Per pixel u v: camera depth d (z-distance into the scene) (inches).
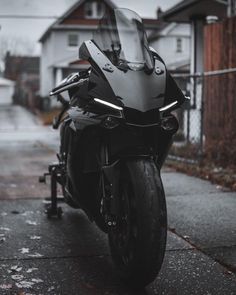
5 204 244.8
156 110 137.8
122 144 139.3
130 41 151.3
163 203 136.3
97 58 145.8
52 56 1690.5
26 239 187.2
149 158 143.1
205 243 181.0
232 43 379.6
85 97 149.9
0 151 504.4
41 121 1258.6
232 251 172.1
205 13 531.2
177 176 321.1
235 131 346.3
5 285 142.6
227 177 296.4
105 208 145.9
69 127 166.1
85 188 159.5
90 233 195.8
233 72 324.5
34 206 241.0
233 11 476.1
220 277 149.8
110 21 159.2
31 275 150.9
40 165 389.7
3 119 1325.0
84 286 143.6
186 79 400.5
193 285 143.9
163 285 143.9
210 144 369.7
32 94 1797.5
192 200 248.8
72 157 156.2
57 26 1665.8
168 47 1566.2
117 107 134.3
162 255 135.3
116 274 152.9
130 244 141.1
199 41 538.6
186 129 411.2
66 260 164.7
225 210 228.4
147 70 143.4
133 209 139.9
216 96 383.6
